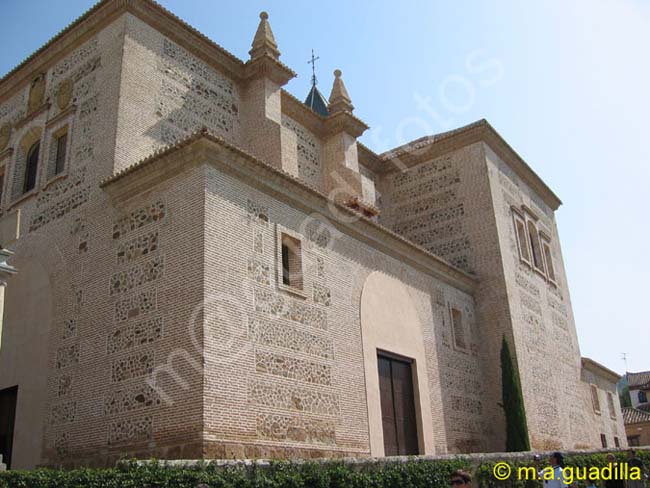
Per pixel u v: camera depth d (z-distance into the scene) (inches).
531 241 1299.2
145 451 564.7
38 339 706.8
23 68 885.2
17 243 791.7
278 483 475.2
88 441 613.0
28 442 665.6
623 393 3216.0
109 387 617.3
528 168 1288.1
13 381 711.1
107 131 731.4
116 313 642.2
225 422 556.7
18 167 848.3
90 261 690.2
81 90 794.2
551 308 1261.1
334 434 674.2
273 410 608.1
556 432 1102.4
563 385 1207.6
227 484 447.8
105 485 402.6
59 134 813.2
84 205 722.2
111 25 791.1
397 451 776.9
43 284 732.7
